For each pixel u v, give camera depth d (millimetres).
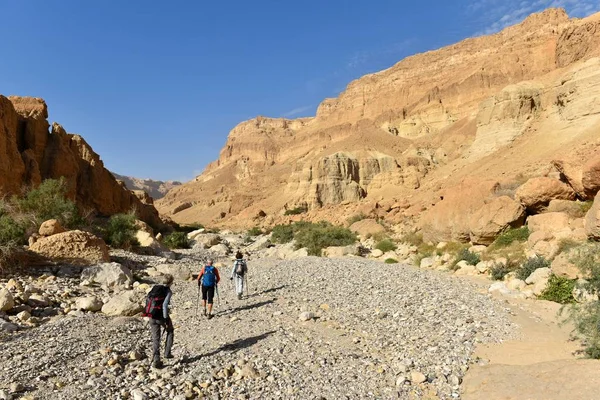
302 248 27875
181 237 35688
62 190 26422
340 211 63156
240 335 9203
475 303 10922
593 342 7082
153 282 16875
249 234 55125
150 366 7453
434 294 11969
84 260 17297
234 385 6660
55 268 16156
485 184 21188
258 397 6289
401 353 7883
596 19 62625
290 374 7039
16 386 6246
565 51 64875
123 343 8773
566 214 16312
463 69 139500
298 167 111562
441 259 18844
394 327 9398
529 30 141000
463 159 59969
